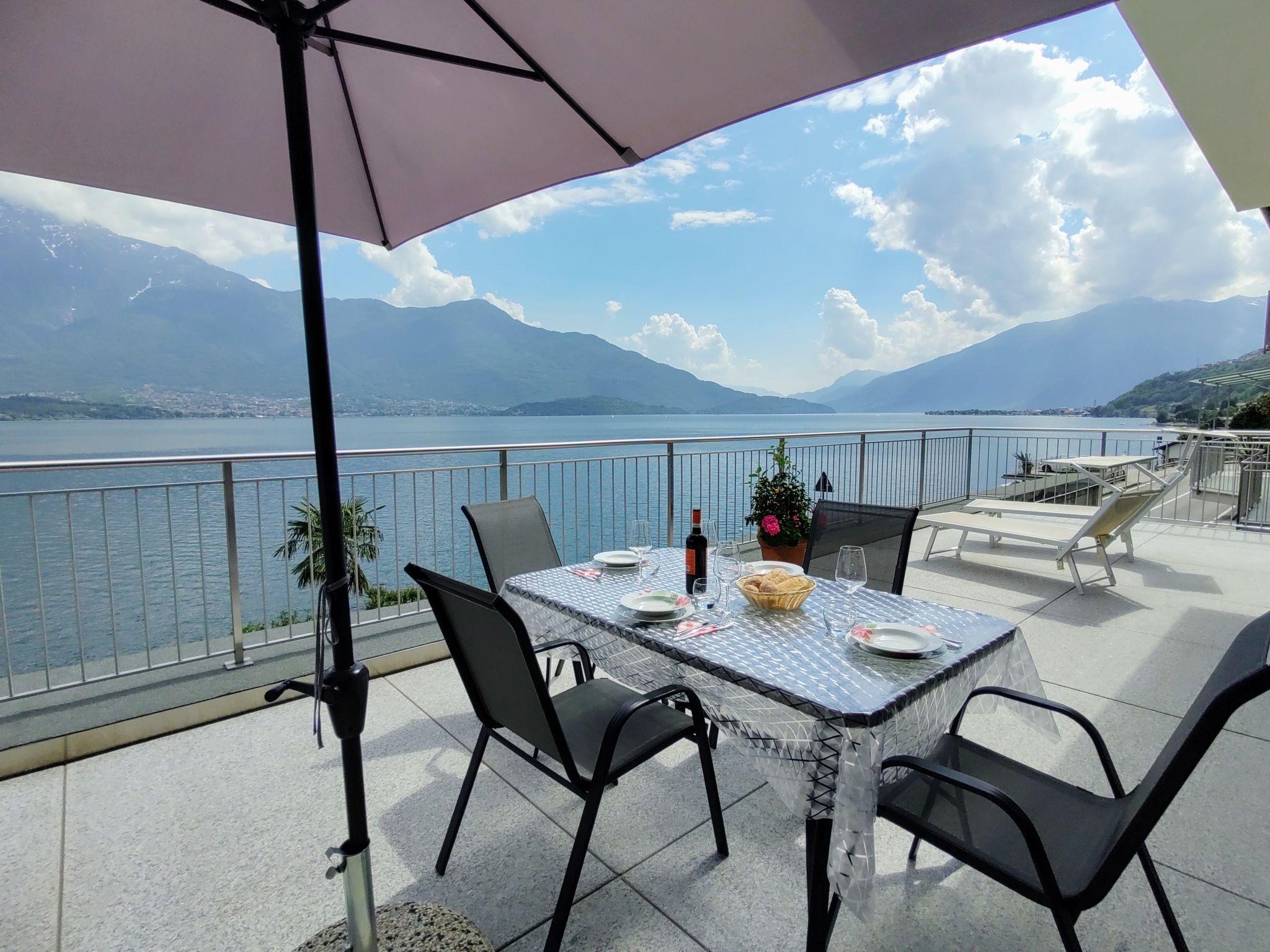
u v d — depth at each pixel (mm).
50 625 4629
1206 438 7391
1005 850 1268
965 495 7746
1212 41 2568
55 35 1369
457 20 1583
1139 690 2855
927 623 1848
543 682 1456
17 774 2273
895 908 1631
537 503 3092
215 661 3012
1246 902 1622
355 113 1927
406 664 3246
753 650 1641
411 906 1560
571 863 1463
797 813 1385
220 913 1653
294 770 2314
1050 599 4215
